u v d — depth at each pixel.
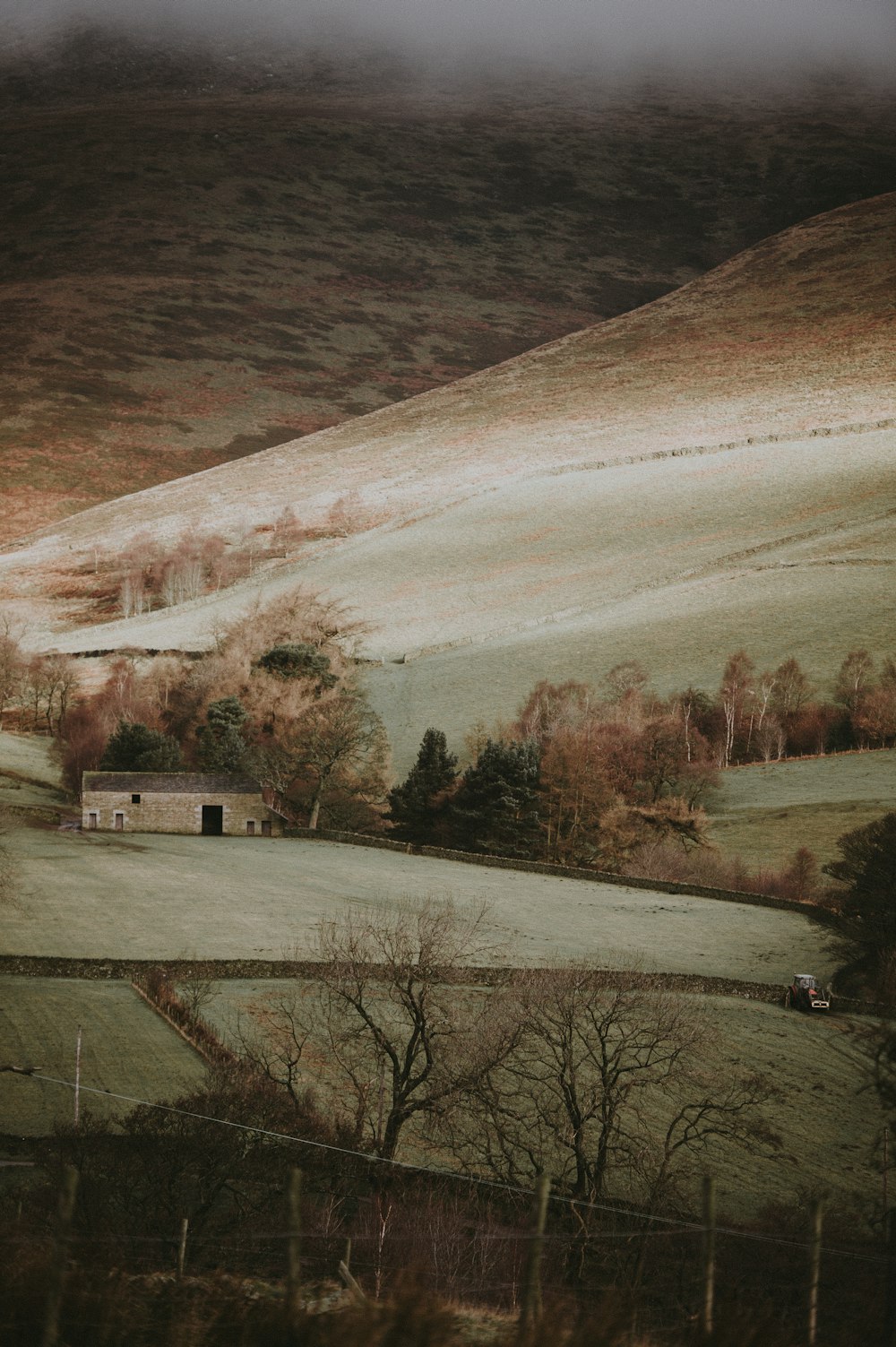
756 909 78.19
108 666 163.12
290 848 92.62
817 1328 24.62
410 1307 15.27
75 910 68.19
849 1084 50.38
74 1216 25.59
